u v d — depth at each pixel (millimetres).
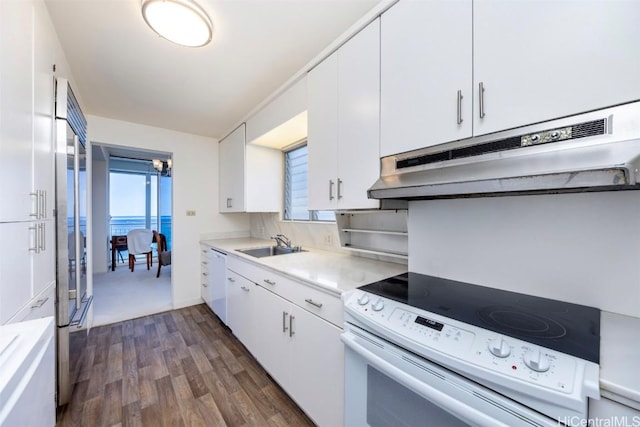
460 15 974
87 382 1754
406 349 845
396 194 1081
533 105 800
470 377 696
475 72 931
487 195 1136
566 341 672
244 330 2111
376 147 1298
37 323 781
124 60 1724
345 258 1944
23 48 1008
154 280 4449
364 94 1358
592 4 702
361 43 1375
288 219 2959
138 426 1392
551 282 974
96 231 4992
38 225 1142
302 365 1424
